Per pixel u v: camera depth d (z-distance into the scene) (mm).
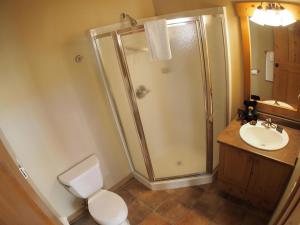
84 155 2406
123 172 2867
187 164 2705
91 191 2268
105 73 2264
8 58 1713
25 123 1909
